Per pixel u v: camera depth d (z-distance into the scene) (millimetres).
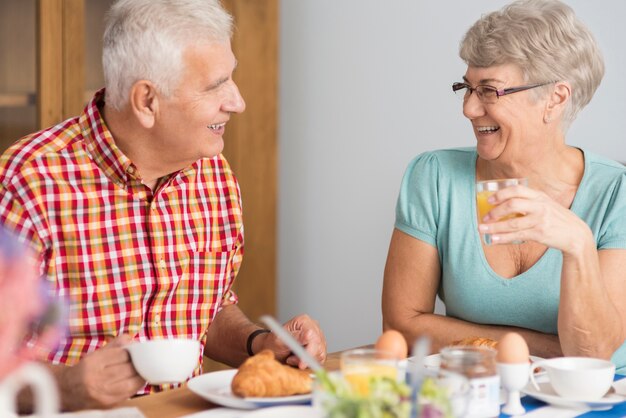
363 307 3180
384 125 3072
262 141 3266
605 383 1345
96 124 1712
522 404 1378
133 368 1342
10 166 1664
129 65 1651
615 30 2535
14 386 928
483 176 1987
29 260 1604
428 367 1437
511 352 1317
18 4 2672
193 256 1814
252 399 1305
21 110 2703
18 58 2686
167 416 1299
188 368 1325
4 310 840
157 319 1766
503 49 1792
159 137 1690
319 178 3309
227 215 1884
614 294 1825
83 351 1688
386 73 3053
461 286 1955
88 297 1690
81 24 2791
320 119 3287
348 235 3217
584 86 1854
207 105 1667
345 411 926
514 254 1918
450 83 2861
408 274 2016
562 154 1929
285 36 3398
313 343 1624
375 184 3115
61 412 1369
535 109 1828
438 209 2002
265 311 3318
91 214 1697
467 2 2803
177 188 1809
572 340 1714
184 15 1647
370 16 3092
